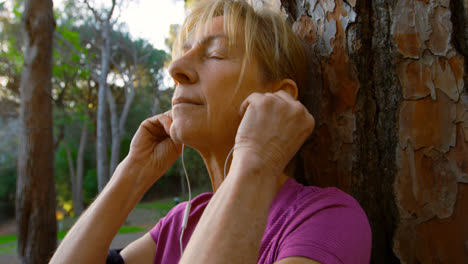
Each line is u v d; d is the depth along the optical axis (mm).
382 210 902
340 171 937
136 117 17531
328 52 951
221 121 739
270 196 545
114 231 846
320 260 527
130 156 938
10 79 15680
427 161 828
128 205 890
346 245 555
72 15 15789
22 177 4203
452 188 797
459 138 790
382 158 900
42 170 4254
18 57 13852
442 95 813
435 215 816
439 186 812
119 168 930
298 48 885
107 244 826
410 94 848
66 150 22516
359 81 907
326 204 620
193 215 875
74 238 808
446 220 803
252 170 546
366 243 601
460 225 787
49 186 4316
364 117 914
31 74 4230
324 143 961
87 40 15680
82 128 21062
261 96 629
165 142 964
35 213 4188
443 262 805
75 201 20578
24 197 4176
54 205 4379
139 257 917
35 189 4207
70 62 14820
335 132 943
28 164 4203
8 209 19703
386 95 890
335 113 943
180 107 751
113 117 15461
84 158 23531
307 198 666
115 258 877
